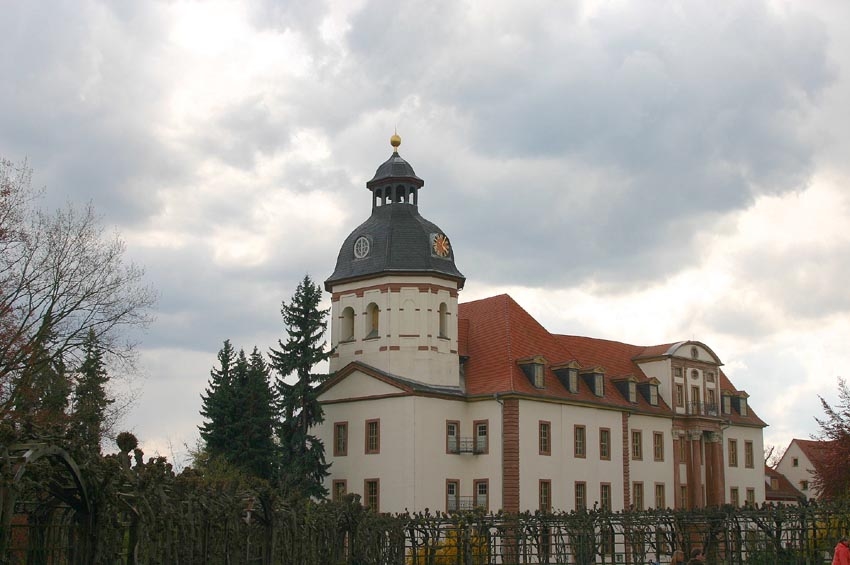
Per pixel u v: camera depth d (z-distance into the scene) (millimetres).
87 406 48562
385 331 70188
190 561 26000
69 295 49062
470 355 74188
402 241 71312
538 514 52844
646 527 52281
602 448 76500
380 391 69250
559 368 74625
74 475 21906
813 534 46375
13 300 47250
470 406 71062
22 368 46062
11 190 47719
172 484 25969
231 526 28969
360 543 40781
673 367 87875
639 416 82250
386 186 73438
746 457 95125
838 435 59969
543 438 71125
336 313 73375
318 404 69625
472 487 69750
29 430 21422
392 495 67375
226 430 72125
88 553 22516
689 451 87312
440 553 53719
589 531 50500
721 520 48562
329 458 71562
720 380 97750
